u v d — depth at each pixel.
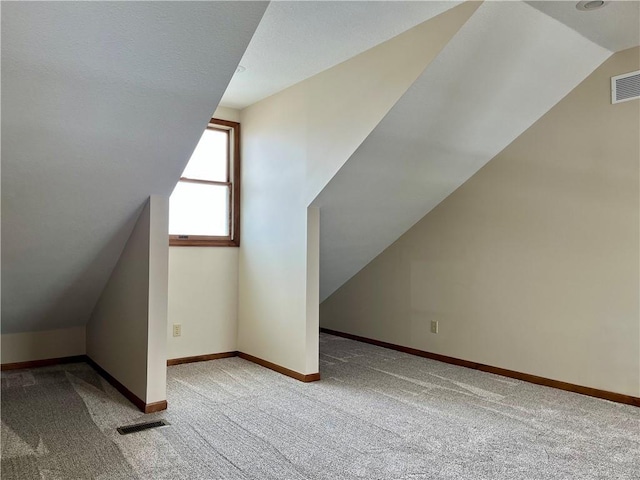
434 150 3.47
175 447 2.45
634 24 2.73
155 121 2.35
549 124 3.51
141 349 3.03
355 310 5.24
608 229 3.21
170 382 3.62
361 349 4.79
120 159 2.54
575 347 3.39
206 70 2.13
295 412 2.98
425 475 2.18
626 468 2.25
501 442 2.54
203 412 2.97
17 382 3.57
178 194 4.22
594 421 2.83
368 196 3.79
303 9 2.51
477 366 4.02
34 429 2.67
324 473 2.19
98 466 2.24
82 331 4.26
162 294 3.00
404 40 2.82
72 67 1.96
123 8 1.78
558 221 3.48
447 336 4.27
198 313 4.30
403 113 2.99
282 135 3.93
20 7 1.69
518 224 3.73
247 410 3.01
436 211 4.36
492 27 2.55
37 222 2.79
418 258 4.53
